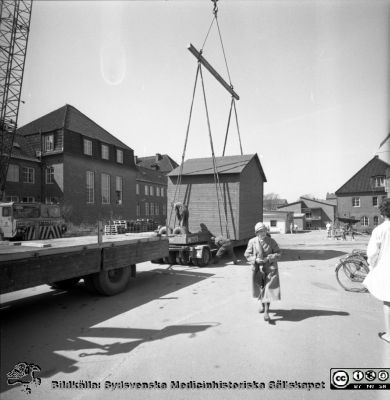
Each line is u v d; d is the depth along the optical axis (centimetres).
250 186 1237
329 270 895
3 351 385
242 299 578
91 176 3134
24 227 1584
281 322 443
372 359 314
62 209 2688
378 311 487
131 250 699
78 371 331
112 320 489
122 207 3531
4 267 438
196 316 488
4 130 2298
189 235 1003
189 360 340
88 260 583
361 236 1989
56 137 2873
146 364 338
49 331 450
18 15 2106
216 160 1305
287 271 886
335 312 484
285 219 3706
